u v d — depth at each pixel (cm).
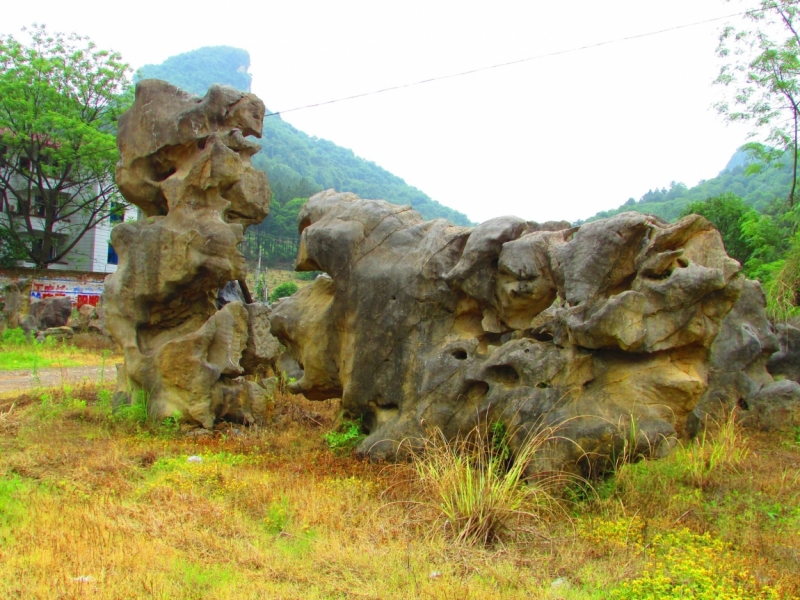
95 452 848
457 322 852
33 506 627
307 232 939
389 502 689
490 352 809
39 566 498
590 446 691
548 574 536
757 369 1184
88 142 3097
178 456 866
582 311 705
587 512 666
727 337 1161
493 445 752
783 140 2019
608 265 711
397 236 906
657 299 684
